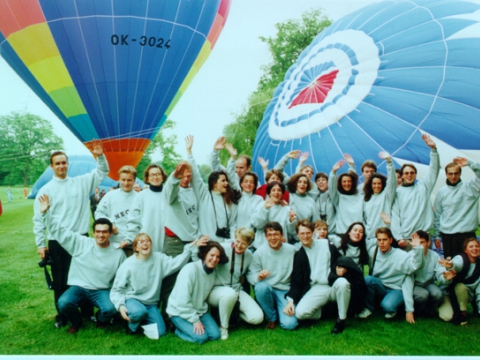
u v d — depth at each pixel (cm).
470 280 473
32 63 866
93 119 912
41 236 474
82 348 421
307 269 472
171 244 488
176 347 420
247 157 594
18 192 3253
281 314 466
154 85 900
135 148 959
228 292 446
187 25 874
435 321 479
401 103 802
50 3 800
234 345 423
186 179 494
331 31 992
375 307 513
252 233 455
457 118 767
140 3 820
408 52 835
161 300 476
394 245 491
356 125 831
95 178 513
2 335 454
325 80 915
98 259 466
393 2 939
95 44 831
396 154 790
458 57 796
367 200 555
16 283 634
